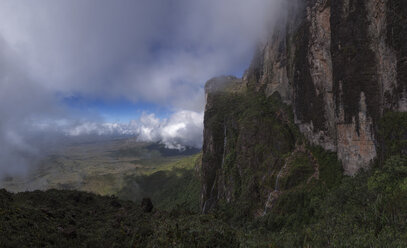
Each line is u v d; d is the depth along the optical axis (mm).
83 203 30719
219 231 16906
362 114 27500
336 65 31359
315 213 26719
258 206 42125
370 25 26906
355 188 22984
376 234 14609
